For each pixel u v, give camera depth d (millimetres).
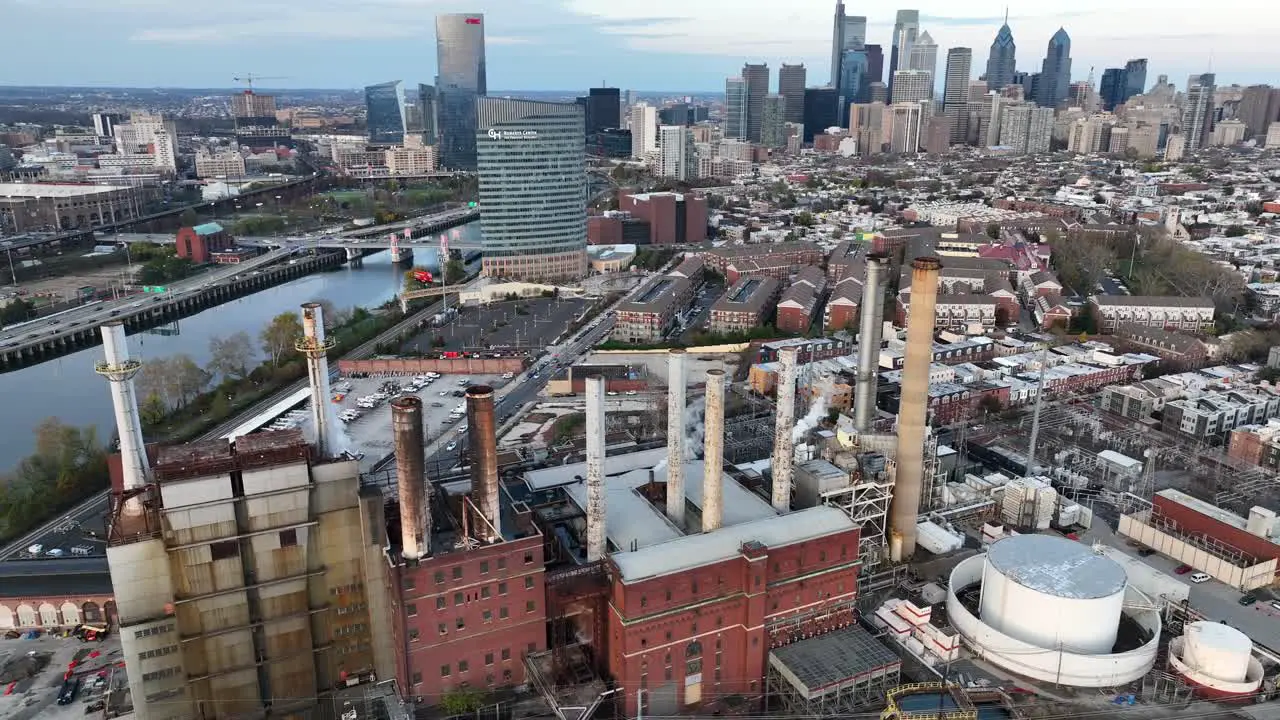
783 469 152000
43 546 185500
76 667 148125
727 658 139625
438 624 128875
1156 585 162875
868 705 134625
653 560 131000
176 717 132625
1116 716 133875
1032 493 192625
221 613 130125
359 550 137750
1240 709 135125
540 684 130375
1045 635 143250
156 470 122188
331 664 140500
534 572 133625
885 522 172750
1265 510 172000
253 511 128375
